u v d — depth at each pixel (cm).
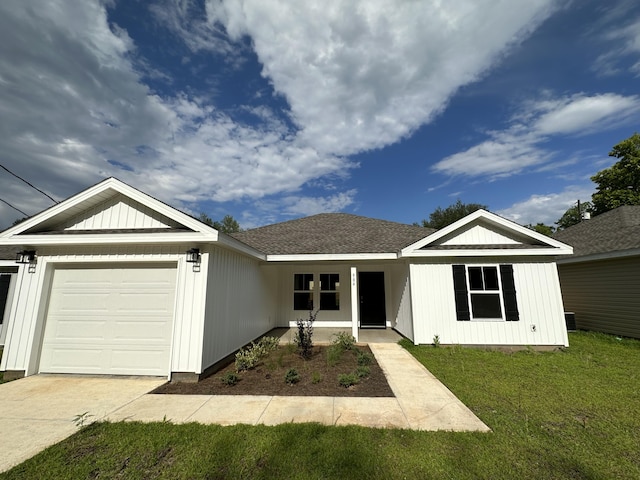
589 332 1088
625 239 1036
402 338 989
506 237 902
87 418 393
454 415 397
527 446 315
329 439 329
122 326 605
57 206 614
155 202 607
